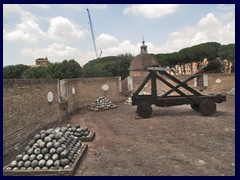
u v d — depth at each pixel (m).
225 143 6.67
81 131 7.86
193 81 22.33
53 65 25.23
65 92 13.51
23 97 7.89
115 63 44.03
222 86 22.14
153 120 10.57
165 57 48.72
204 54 44.62
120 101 19.59
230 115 11.05
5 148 6.50
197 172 4.80
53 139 5.70
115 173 4.95
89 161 5.73
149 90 21.58
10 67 29.95
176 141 7.08
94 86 17.81
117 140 7.56
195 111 12.55
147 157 5.81
